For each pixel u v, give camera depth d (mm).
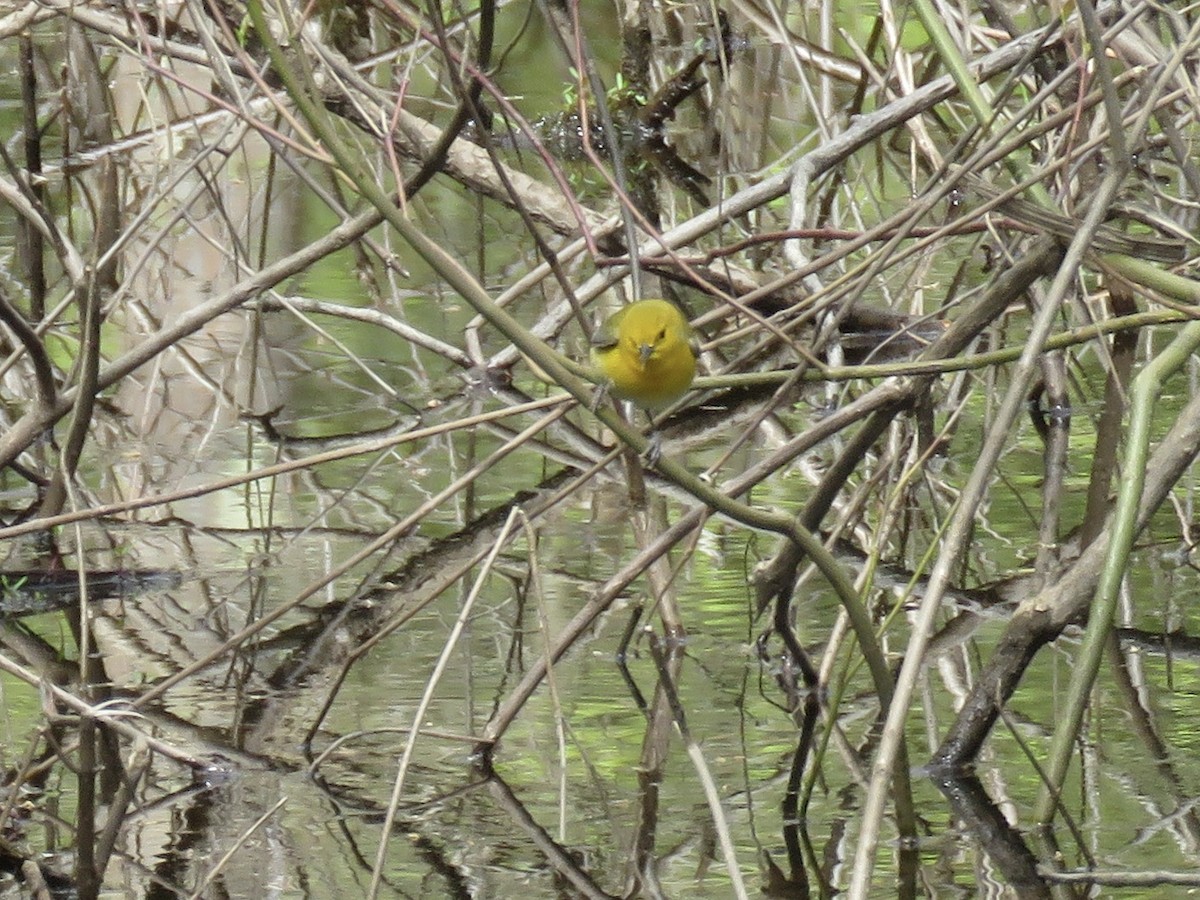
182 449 14047
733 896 6996
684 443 13977
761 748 8648
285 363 16547
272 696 9461
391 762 8555
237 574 11453
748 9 17891
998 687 7766
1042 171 8188
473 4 18922
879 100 14625
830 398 14898
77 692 9484
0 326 15172
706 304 17375
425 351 16797
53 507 12461
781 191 12570
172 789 8234
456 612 10727
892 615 8430
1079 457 13266
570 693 9430
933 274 17672
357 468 13633
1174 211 15016
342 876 7207
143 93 12531
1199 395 8703
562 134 21281
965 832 7609
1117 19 9734
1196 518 12172
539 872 7258
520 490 13070
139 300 16938
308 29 10727
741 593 11016
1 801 7969
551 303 16656
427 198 21422
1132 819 7625
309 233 20172
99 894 7016
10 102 22750
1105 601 7355
